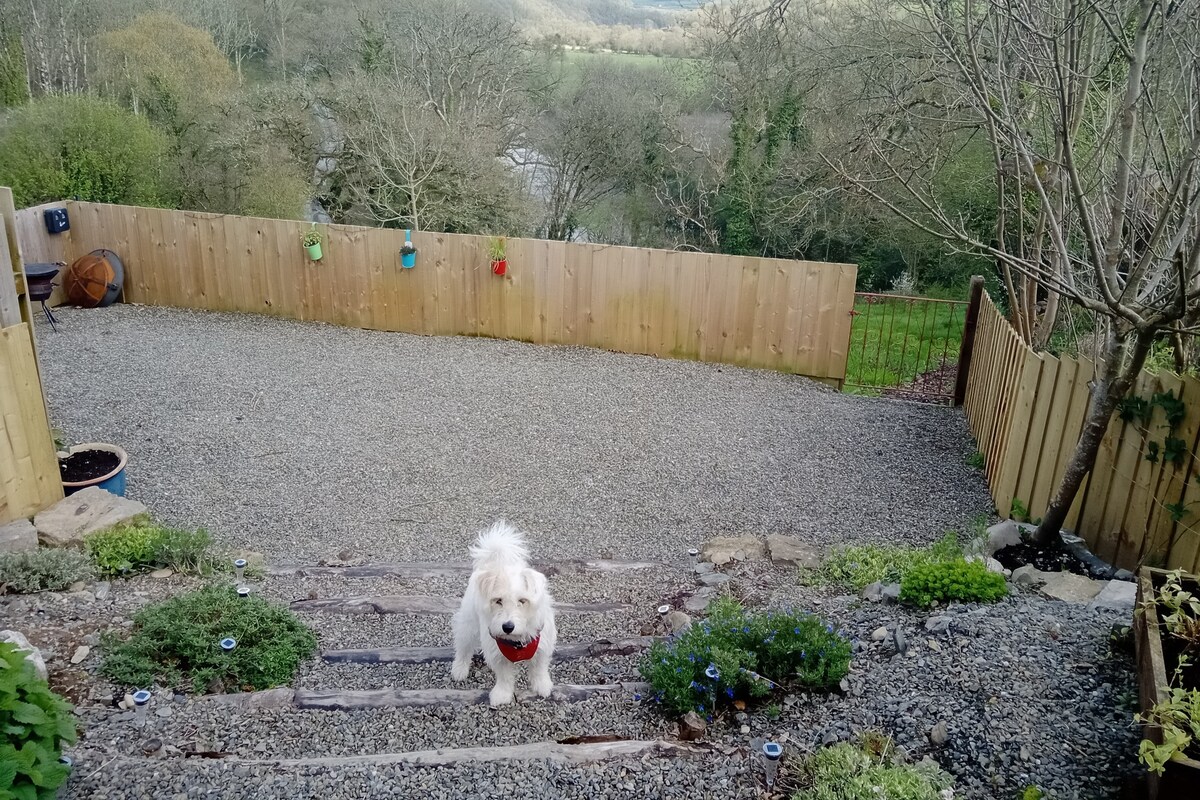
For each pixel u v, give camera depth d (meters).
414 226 17.81
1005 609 4.55
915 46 10.02
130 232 13.64
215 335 12.37
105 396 9.63
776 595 5.49
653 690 4.22
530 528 6.98
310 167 19.11
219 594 4.91
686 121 22.08
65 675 4.23
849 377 14.04
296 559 6.37
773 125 19.19
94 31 24.28
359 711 4.12
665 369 11.59
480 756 3.55
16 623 4.70
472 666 4.77
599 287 12.21
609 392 10.49
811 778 3.43
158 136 16.27
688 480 7.98
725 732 3.84
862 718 3.77
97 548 5.66
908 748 3.55
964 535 6.85
